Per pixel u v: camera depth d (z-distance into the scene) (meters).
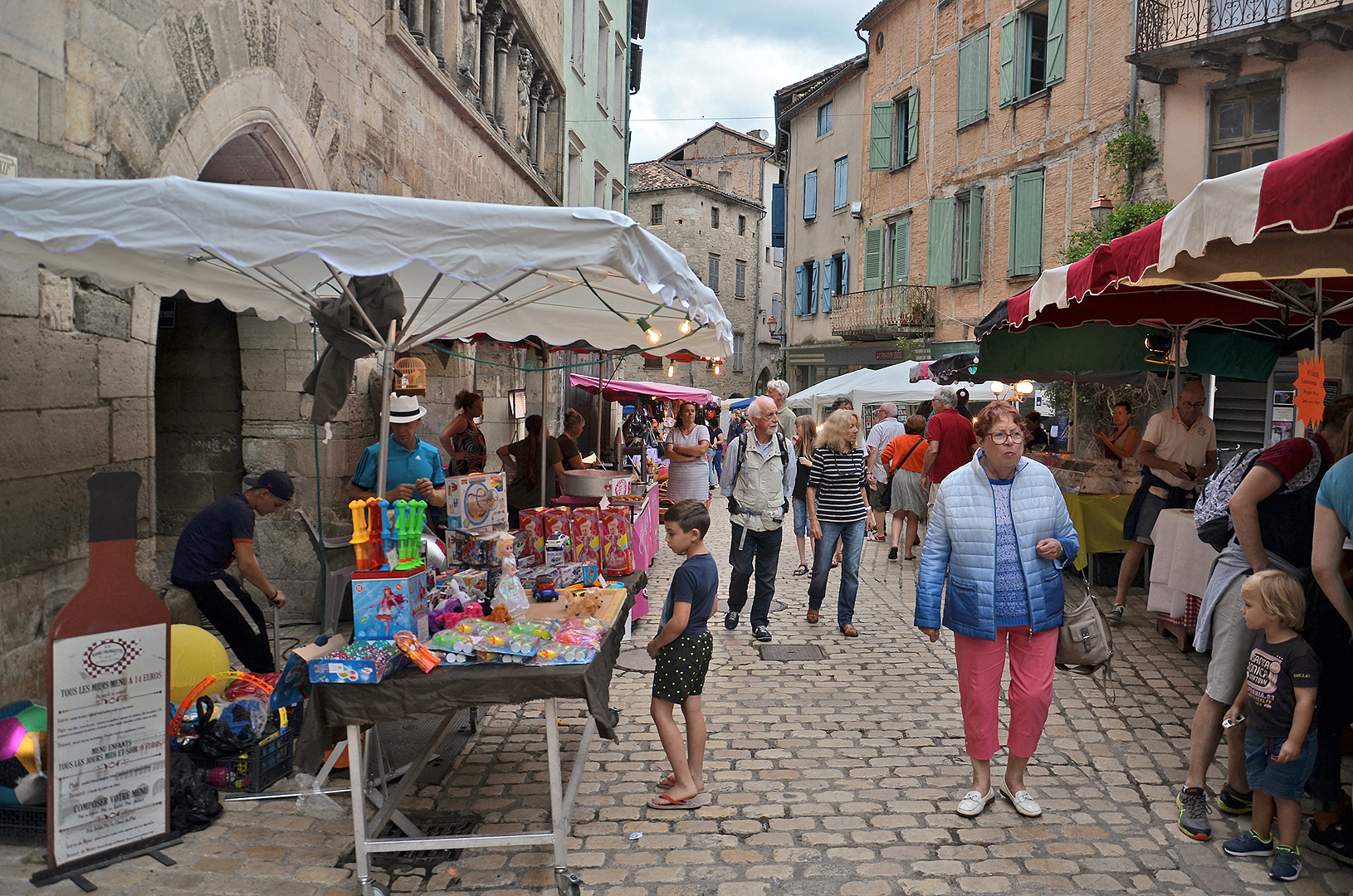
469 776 4.80
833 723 5.65
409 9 10.29
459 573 4.32
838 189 29.86
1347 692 3.84
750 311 52.88
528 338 7.08
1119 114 17.08
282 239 3.29
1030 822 4.28
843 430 7.89
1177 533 7.04
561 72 19.02
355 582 3.67
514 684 3.54
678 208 48.81
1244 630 4.09
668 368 8.41
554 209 3.44
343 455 8.26
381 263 3.34
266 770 4.54
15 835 3.91
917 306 24.06
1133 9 16.67
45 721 4.11
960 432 10.09
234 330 8.13
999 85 21.00
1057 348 9.27
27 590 4.68
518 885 3.69
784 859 3.92
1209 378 12.86
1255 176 3.48
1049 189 19.31
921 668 6.92
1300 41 13.48
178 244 3.23
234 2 6.38
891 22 25.95
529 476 9.48
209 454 8.18
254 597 7.91
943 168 23.42
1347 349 10.46
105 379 5.29
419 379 7.78
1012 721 4.42
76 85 4.84
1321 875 3.75
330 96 8.05
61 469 4.92
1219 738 4.23
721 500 22.67
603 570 5.28
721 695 6.23
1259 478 4.00
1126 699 6.05
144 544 5.67
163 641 3.95
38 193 3.19
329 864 3.83
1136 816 4.35
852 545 7.90
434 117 11.02
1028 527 4.30
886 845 4.05
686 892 3.65
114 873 3.69
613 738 3.68
